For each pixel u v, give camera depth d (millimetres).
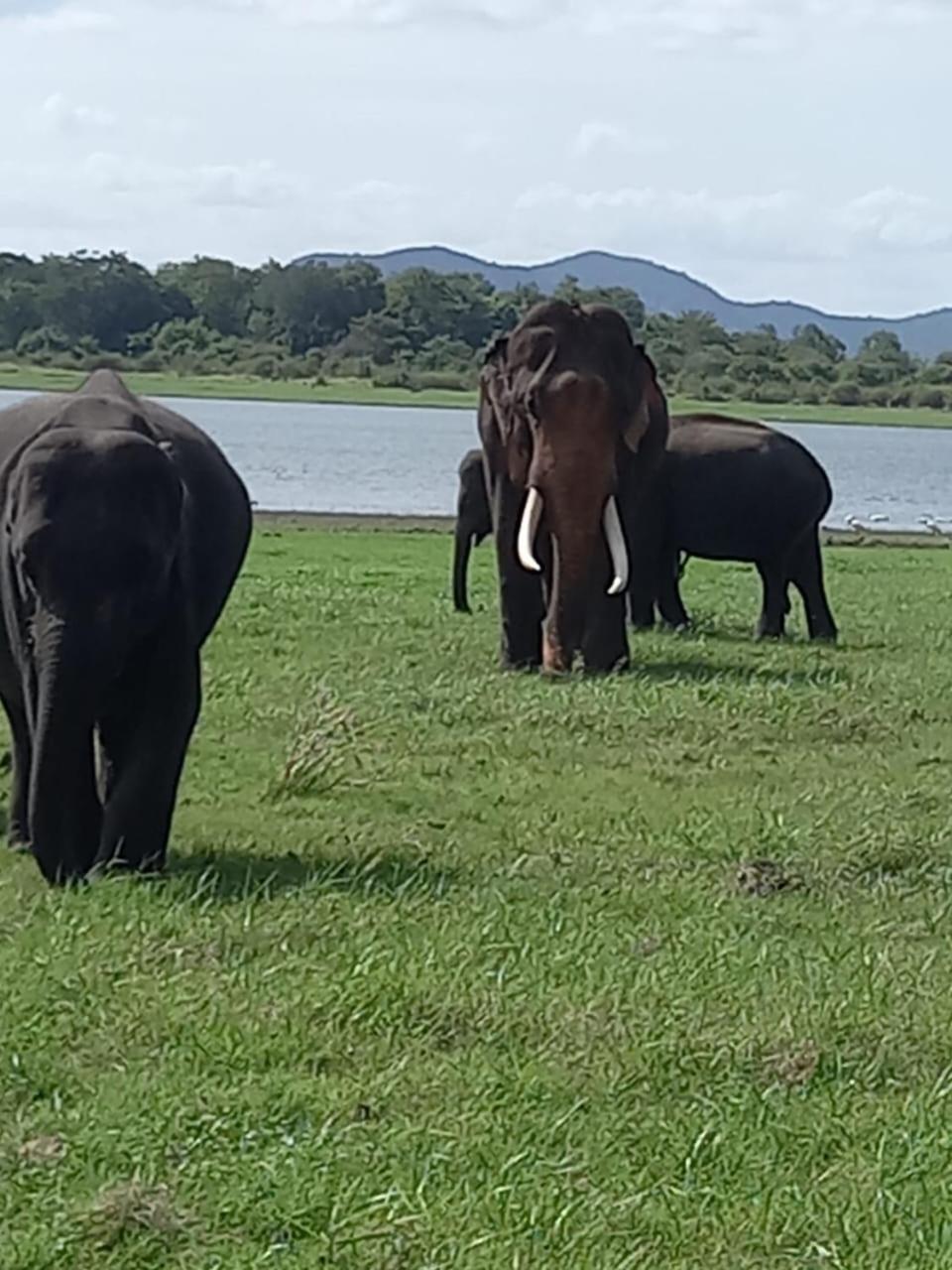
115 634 8812
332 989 7508
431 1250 5488
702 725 13758
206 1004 7359
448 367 118312
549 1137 6250
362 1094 6586
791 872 9789
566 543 15633
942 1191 5902
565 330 16078
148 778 9336
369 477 59688
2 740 13023
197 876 9297
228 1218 5684
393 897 9039
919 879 9883
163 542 9055
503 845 10367
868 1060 7062
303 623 19594
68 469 8945
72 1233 5559
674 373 114125
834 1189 5941
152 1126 6246
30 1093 6602
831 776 12430
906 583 27859
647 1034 7164
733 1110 6516
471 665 16828
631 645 18469
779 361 124250
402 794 11602
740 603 24219
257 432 80688
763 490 19859
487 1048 7082
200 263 116250
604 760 12719
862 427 115938
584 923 8664
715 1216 5719
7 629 9461
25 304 104875
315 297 118562
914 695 15508
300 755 11617
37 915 8594
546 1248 5512
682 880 9641
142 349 108938
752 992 7707
